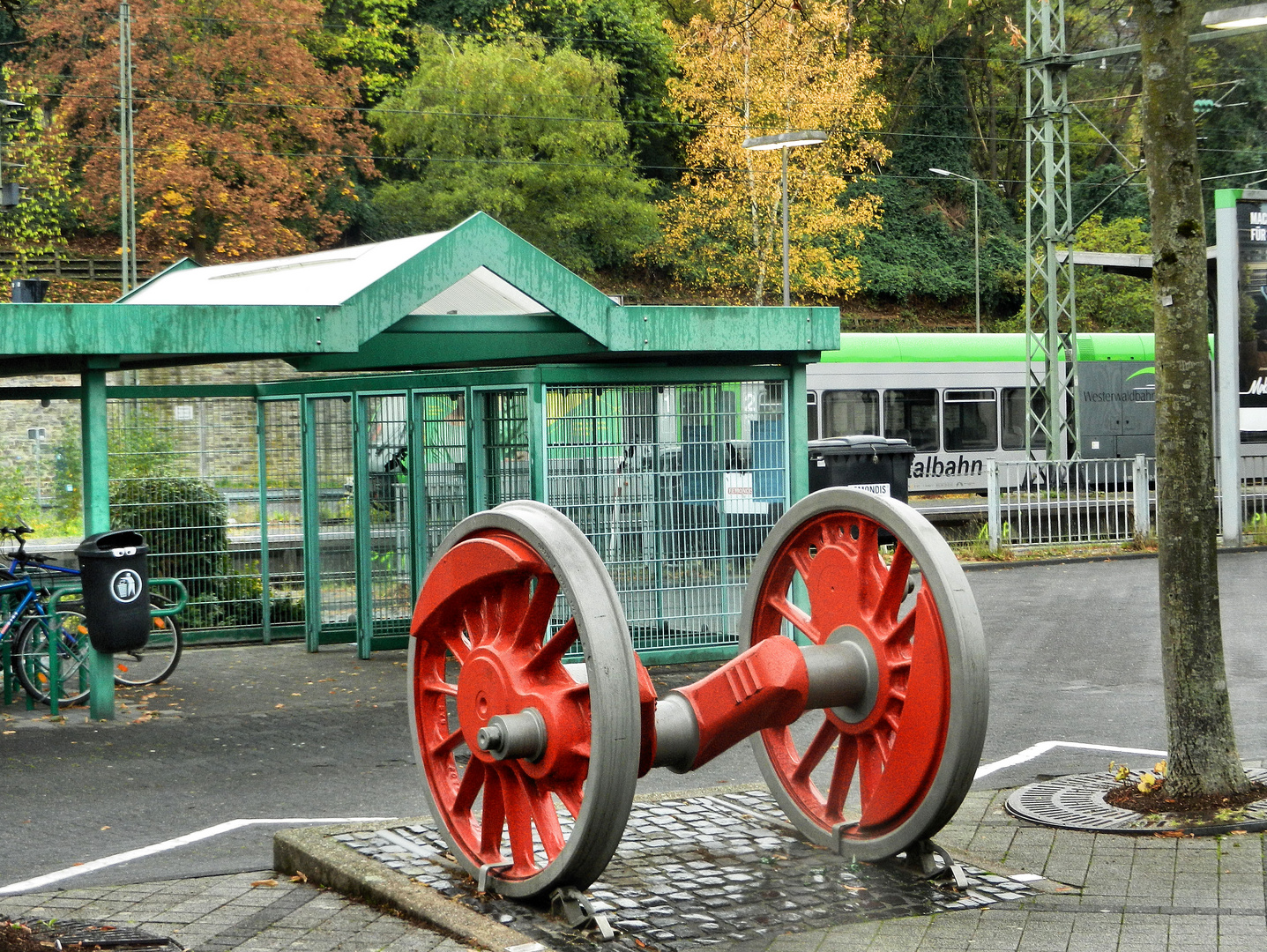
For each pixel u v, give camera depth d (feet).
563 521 17.11
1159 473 22.25
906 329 187.83
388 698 34.81
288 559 44.96
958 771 17.26
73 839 22.30
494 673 17.65
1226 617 48.49
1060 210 208.74
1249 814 21.03
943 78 203.21
